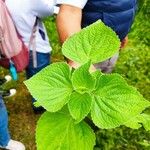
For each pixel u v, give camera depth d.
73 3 1.55
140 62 4.88
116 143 3.73
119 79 0.44
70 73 0.46
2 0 2.75
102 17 2.29
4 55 2.86
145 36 5.37
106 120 0.42
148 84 4.63
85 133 0.46
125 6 2.33
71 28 1.52
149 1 5.73
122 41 2.66
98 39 0.50
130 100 0.43
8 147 3.50
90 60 0.46
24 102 4.13
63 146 0.46
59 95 0.45
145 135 3.83
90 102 0.44
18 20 2.80
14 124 3.92
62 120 0.47
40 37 3.04
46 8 2.73
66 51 0.50
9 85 4.27
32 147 3.75
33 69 3.20
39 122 0.47
